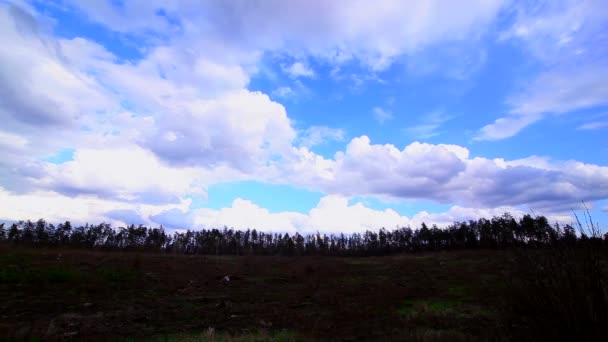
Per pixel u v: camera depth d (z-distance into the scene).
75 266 18.38
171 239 70.25
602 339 4.22
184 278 18.53
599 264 4.55
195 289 15.58
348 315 10.21
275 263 29.78
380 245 73.50
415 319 9.38
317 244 75.38
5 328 7.62
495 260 25.98
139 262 21.98
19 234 53.81
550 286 4.84
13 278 13.65
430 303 12.22
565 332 4.51
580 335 4.36
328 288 16.39
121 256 26.09
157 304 11.88
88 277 15.37
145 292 14.12
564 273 4.77
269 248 72.25
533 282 5.07
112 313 10.20
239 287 16.69
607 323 4.27
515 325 6.44
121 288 14.55
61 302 11.32
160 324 9.14
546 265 5.02
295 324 9.10
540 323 4.86
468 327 8.09
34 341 6.91
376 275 21.59
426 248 64.69
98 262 21.06
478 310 10.27
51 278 14.27
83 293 12.94
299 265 27.45
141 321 9.38
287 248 70.12
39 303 10.99
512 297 5.91
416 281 18.19
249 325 9.12
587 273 4.59
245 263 29.00
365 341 7.32
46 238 55.22
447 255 37.59
